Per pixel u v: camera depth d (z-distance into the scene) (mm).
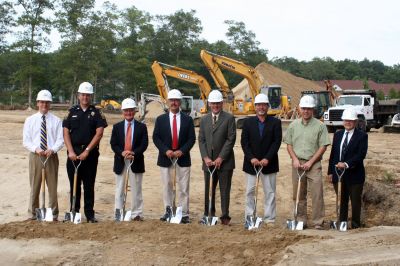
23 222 9148
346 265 6723
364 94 34250
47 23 55281
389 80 143625
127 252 7672
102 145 23375
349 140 9406
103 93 75438
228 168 9641
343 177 9445
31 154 9492
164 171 9789
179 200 9930
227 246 7801
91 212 9602
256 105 9594
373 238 7844
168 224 9211
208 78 83562
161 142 9758
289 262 7027
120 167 9727
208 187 9766
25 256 7617
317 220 9500
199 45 85688
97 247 7875
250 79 34188
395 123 33469
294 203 9688
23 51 54469
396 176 14789
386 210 11094
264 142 9547
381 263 6805
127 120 9758
